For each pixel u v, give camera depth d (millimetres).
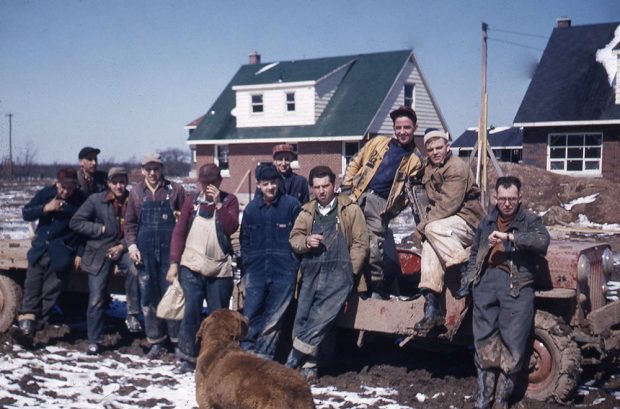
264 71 36031
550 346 5277
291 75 34500
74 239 7348
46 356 6953
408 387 5852
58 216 7266
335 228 5973
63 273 7293
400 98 34344
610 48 27984
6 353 6918
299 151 33688
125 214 6930
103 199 7078
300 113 33625
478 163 16109
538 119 26781
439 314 5707
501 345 5172
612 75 26922
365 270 6199
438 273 5645
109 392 5801
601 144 26062
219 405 4391
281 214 6180
